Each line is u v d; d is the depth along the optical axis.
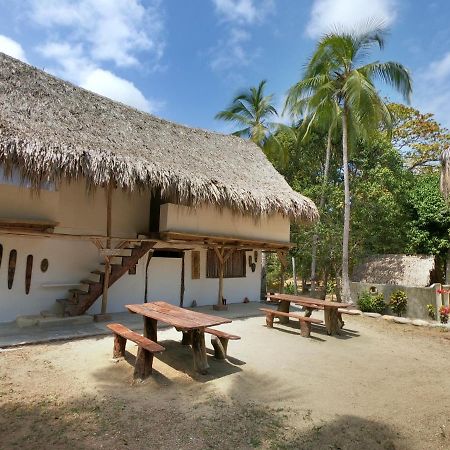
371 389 4.99
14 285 7.94
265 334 7.91
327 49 13.91
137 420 3.75
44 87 9.21
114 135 9.20
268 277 21.17
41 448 3.19
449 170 9.67
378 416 4.17
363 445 3.54
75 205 9.16
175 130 12.12
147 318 5.75
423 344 7.75
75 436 3.40
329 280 19.55
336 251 16.47
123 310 9.59
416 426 3.98
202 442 3.42
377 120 13.05
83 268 9.14
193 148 11.49
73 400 4.15
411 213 17.64
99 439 3.37
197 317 5.47
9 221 7.39
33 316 7.84
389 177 16.41
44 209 8.16
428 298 10.31
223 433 3.60
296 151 19.28
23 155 6.59
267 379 5.12
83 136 8.20
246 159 13.25
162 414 3.91
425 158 22.25
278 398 4.50
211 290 11.84
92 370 5.12
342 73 14.09
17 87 8.52
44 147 6.91
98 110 10.01
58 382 4.66
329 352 6.73
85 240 9.23
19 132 6.91
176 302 10.81
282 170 19.56
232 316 9.92
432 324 9.48
